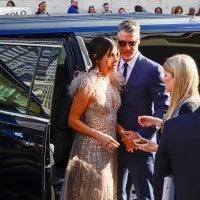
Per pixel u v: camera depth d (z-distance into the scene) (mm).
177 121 2426
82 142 3436
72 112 3385
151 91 3492
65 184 3416
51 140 3523
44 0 12578
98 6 12672
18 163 3398
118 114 3562
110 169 3469
